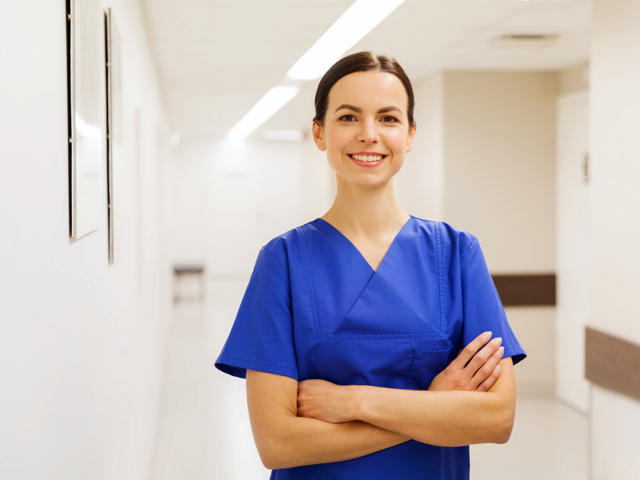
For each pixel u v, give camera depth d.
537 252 4.58
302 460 0.97
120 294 1.83
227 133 10.30
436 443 0.97
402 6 3.06
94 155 1.28
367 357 1.01
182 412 4.05
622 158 2.26
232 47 4.02
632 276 2.22
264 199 11.16
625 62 2.24
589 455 2.54
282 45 3.96
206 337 6.31
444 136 4.50
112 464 1.60
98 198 1.34
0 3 0.66
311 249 1.07
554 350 4.59
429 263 1.09
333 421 0.97
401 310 1.03
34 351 0.79
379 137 0.99
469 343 1.04
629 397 2.23
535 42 3.69
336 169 1.03
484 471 3.17
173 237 10.95
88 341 1.22
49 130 0.90
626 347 2.23
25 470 0.74
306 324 1.02
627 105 2.23
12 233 0.70
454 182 4.52
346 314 1.02
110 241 1.59
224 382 4.73
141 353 2.65
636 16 2.17
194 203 10.98
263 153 11.12
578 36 3.61
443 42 3.76
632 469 2.23
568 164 4.38
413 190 5.15
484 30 3.52
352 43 3.86
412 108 1.07
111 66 1.62
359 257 1.06
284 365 1.00
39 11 0.85
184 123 8.63
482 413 0.97
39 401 0.82
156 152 4.39
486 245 4.54
